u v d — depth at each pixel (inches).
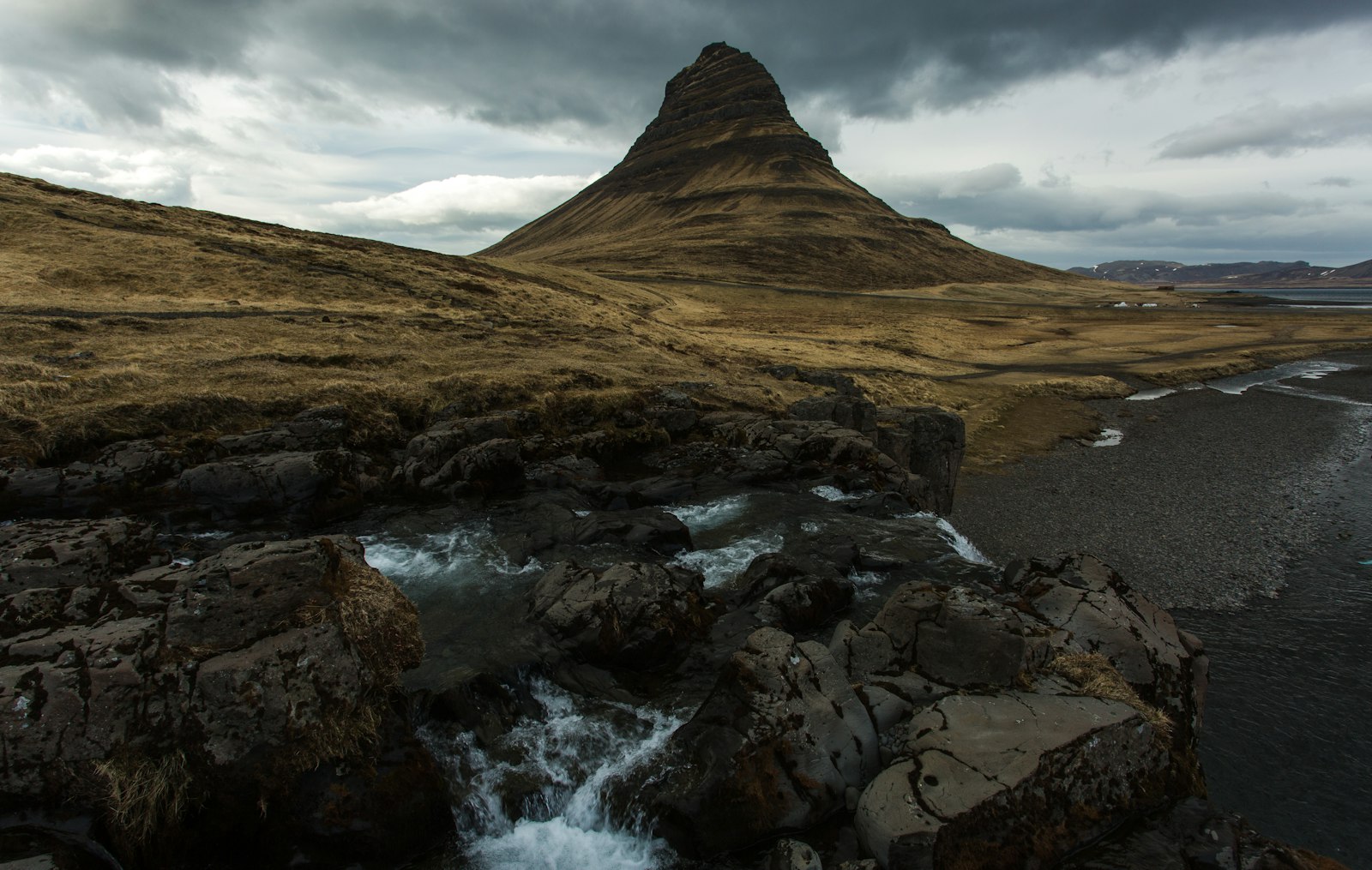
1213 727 628.4
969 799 317.7
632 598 530.6
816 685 393.1
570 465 1015.6
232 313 1587.1
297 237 2650.1
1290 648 757.9
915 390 2194.9
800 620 575.8
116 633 326.3
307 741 323.3
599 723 441.4
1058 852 324.2
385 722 358.6
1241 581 919.0
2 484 689.0
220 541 701.9
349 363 1305.4
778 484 1021.8
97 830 283.3
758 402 1482.5
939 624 442.3
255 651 333.7
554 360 1535.4
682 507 919.0
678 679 495.5
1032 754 343.9
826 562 711.7
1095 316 5241.1
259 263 2110.0
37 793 282.7
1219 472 1437.0
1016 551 1032.8
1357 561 975.6
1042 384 2461.9
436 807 350.6
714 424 1268.5
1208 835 342.6
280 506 763.4
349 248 2687.0
